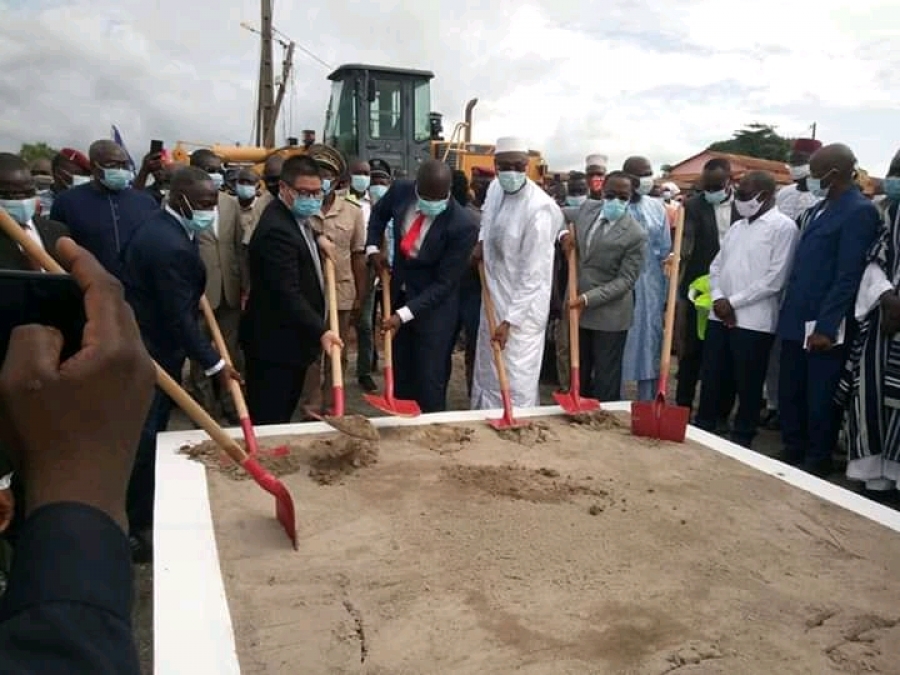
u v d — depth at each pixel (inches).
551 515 98.3
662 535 93.9
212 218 128.4
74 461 22.4
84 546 21.7
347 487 105.0
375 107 407.2
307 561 83.4
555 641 69.8
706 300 197.5
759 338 182.9
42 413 22.1
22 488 24.0
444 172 146.6
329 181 205.6
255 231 139.2
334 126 430.0
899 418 154.5
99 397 22.7
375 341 277.9
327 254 140.8
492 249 170.4
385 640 69.1
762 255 179.9
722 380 195.3
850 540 95.3
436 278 156.7
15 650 19.9
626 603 77.1
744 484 113.3
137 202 170.6
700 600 78.5
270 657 66.1
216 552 83.7
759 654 69.4
